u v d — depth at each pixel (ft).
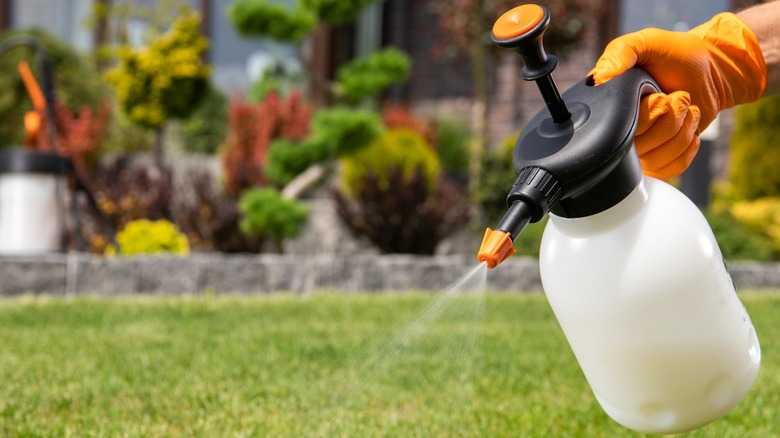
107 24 38.09
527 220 4.29
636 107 4.50
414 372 11.60
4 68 31.19
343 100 35.09
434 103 38.22
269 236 24.71
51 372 10.83
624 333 4.79
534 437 8.46
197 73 28.81
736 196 31.68
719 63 5.32
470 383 10.98
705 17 35.22
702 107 5.17
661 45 4.92
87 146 27.68
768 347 14.34
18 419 8.64
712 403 5.06
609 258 4.73
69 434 8.10
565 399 10.22
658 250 4.69
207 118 34.37
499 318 17.25
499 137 36.88
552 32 31.42
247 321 15.93
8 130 30.68
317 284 21.01
